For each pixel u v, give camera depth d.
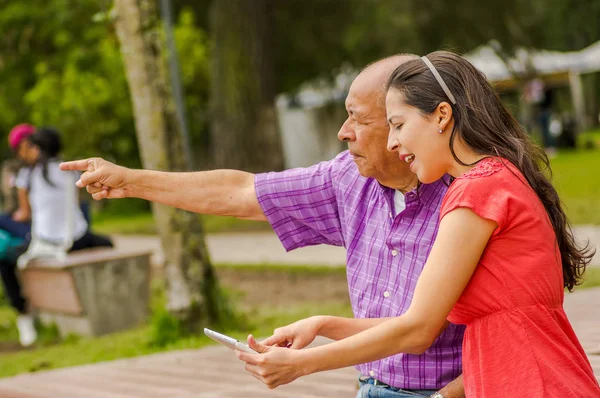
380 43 29.30
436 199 3.42
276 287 11.83
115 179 3.79
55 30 25.59
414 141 3.00
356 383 5.82
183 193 3.87
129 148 27.77
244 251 16.12
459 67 3.02
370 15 28.75
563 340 2.88
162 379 6.63
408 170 3.44
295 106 36.91
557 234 3.04
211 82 26.72
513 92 34.94
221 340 2.90
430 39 29.91
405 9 28.02
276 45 32.09
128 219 28.73
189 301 8.52
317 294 10.97
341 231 3.82
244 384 6.16
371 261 3.60
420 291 2.88
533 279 2.85
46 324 10.31
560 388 2.80
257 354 2.81
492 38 31.47
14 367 8.14
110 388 6.49
